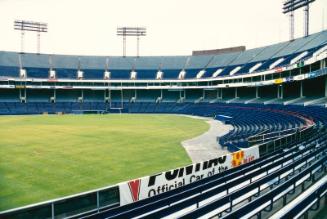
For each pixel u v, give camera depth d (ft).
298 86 224.33
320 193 29.48
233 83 242.99
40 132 127.65
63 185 55.88
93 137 113.29
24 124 161.99
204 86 270.67
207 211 27.37
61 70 288.10
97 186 55.36
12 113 247.50
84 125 157.17
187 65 302.86
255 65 236.84
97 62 308.60
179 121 185.98
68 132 127.95
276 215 29.50
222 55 300.20
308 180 38.32
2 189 53.57
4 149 89.15
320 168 42.57
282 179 40.40
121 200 37.99
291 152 54.19
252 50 278.46
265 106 199.82
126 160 75.51
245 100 241.55
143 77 290.97
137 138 111.75
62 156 79.71
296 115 136.56
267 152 64.90
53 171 65.10
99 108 278.46
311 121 105.91
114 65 307.17
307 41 217.15
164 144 99.35
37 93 288.30
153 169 67.10
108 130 135.64
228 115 203.00
